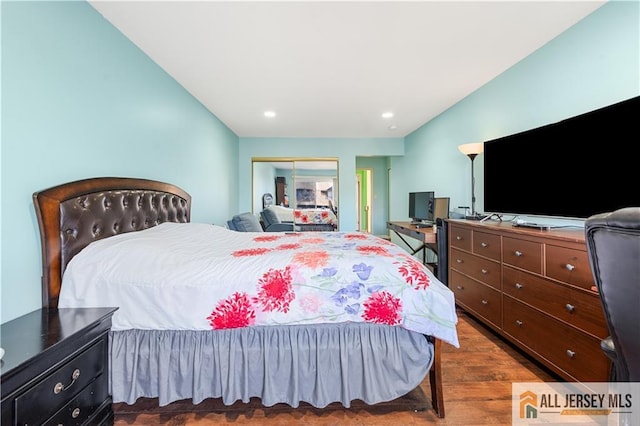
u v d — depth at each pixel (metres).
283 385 1.41
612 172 1.57
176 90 2.71
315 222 5.49
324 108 3.62
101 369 1.21
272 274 1.38
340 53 2.25
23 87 1.25
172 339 1.40
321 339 1.42
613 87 1.74
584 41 1.89
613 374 1.07
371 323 1.40
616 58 1.72
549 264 1.64
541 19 1.88
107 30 1.77
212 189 3.75
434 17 1.81
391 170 6.02
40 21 1.33
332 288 1.38
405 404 1.50
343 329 1.42
